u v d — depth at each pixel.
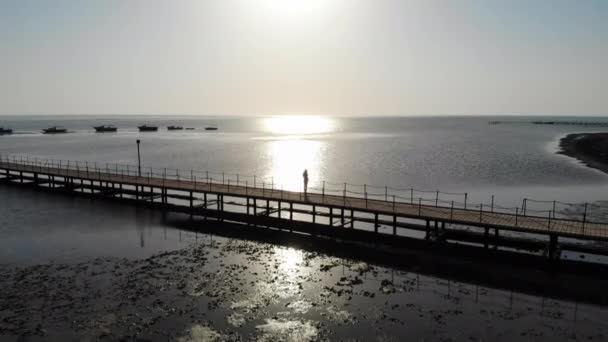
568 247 22.44
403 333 15.48
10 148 98.38
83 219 31.72
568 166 61.16
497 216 24.97
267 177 55.12
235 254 24.09
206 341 14.94
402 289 19.33
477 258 23.03
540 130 172.00
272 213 30.58
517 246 23.59
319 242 26.30
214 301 17.94
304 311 17.12
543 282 20.00
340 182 50.69
